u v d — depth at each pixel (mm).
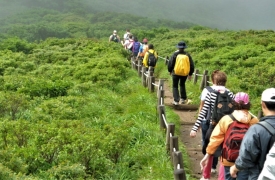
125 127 9055
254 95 13469
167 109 12148
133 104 12422
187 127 11031
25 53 24844
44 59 21828
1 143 8016
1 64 18438
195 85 15891
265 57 18875
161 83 12703
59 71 17828
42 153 7477
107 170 7242
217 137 5551
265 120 4465
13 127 8328
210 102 6961
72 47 25281
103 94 13812
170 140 7789
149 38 40062
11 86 14164
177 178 5898
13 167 6836
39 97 12852
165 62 22641
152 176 7387
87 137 7621
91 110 11414
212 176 7633
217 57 20125
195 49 24828
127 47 27234
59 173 6711
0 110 10891
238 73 17312
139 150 8469
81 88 14023
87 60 20641
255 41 24203
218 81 7031
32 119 10258
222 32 33812
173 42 30703
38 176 6926
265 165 4055
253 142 4402
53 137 7742
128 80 17062
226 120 5480
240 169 4586
